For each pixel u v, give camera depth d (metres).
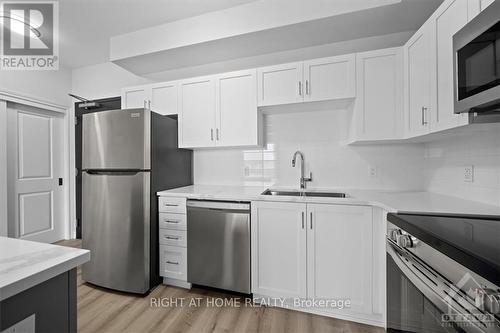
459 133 1.41
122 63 2.56
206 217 1.88
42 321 0.63
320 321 1.59
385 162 2.07
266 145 2.39
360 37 2.09
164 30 2.26
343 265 1.58
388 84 1.71
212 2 1.97
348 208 1.56
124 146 1.92
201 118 2.25
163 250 2.02
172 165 2.25
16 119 2.69
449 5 1.19
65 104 3.16
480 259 0.60
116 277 1.93
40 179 2.93
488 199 1.32
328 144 2.21
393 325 1.12
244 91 2.10
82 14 2.10
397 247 1.08
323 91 1.86
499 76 0.79
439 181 1.79
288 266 1.69
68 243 3.06
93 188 2.00
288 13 1.88
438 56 1.29
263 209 1.75
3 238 0.84
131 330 1.49
